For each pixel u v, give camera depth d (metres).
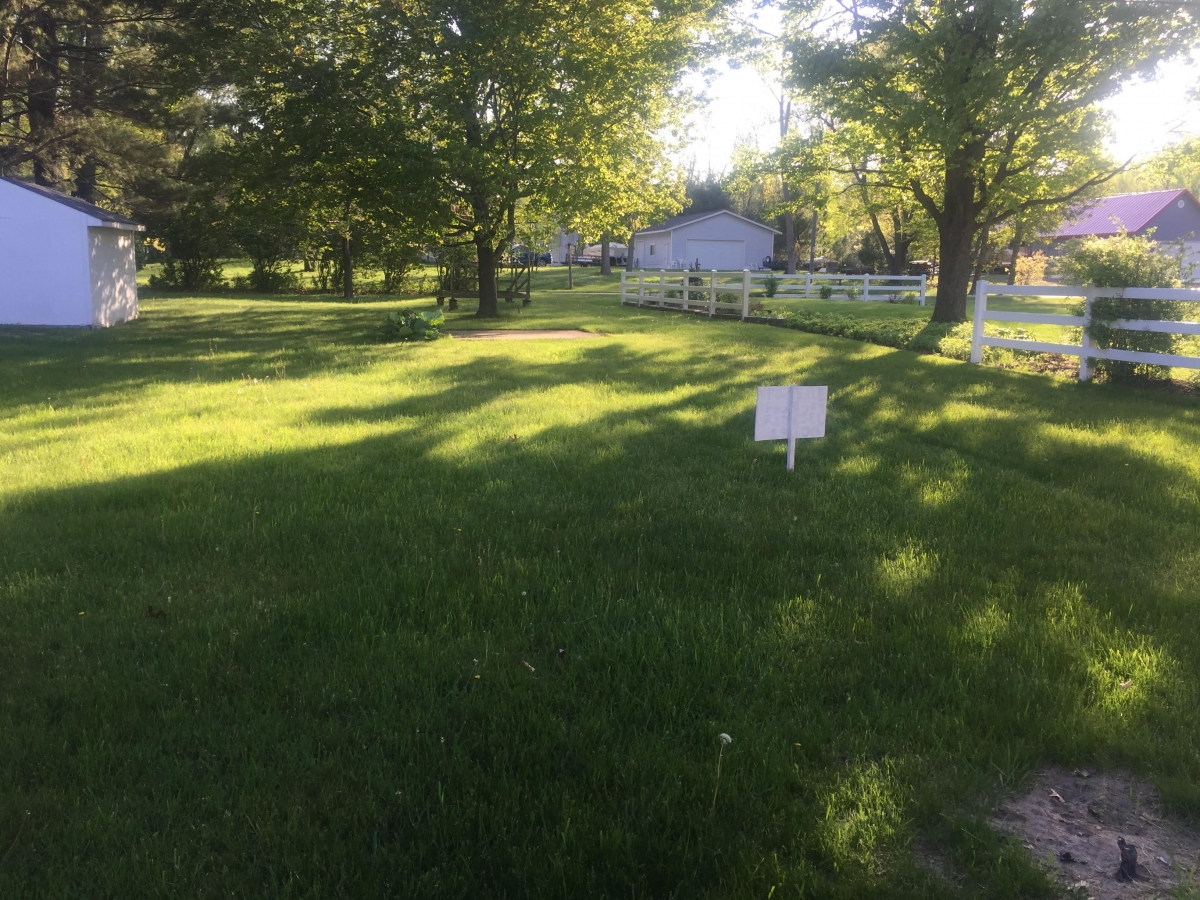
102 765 2.75
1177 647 3.58
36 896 2.20
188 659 3.43
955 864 2.40
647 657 3.44
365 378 11.00
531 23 18.31
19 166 32.19
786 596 4.08
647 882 2.27
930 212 19.14
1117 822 2.59
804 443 7.44
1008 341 12.73
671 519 5.24
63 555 4.59
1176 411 9.27
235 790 2.63
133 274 21.59
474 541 4.88
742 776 2.70
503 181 18.61
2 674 3.34
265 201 19.50
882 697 3.21
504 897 2.24
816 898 2.24
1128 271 11.20
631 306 28.55
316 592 4.08
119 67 25.73
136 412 8.66
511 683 3.31
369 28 18.27
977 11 14.52
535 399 9.52
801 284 34.50
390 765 2.76
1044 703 3.14
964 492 5.91
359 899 2.21
